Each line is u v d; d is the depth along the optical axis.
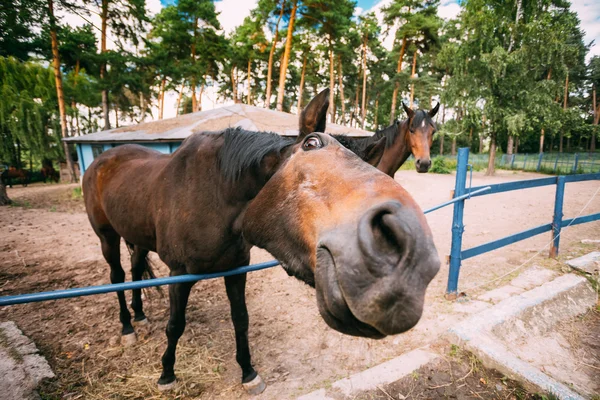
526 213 8.68
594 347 2.79
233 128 1.88
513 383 2.29
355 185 1.02
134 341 2.94
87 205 3.23
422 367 2.41
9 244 6.12
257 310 3.56
